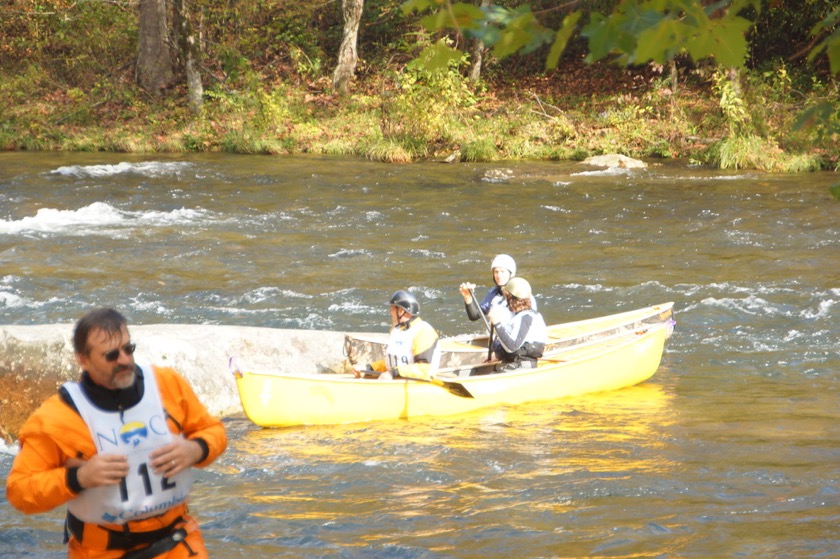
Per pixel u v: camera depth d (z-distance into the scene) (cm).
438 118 3788
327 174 3172
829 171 3228
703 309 1502
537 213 2431
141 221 2298
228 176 3100
